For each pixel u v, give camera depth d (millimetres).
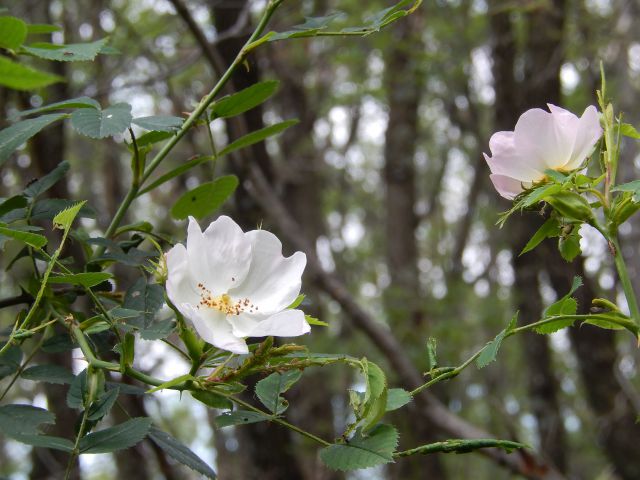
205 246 1615
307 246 5797
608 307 1754
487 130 11156
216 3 5656
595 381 7379
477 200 12961
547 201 1760
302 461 6969
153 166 2115
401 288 9250
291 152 10055
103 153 9766
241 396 3186
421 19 8656
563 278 7020
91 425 1638
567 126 1799
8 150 1828
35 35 4164
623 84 8836
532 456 5023
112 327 1691
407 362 5758
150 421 1650
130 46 7023
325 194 14453
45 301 2004
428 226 15820
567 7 7352
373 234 15219
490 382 11172
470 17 8852
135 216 10117
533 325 1705
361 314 5691
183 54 8078
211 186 2240
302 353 1597
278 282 1655
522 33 8555
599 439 7398
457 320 9539
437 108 12375
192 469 1771
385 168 10977
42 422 1688
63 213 1586
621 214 1746
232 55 5297
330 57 9422
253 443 6219
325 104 10648
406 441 7520
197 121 2119
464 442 1572
